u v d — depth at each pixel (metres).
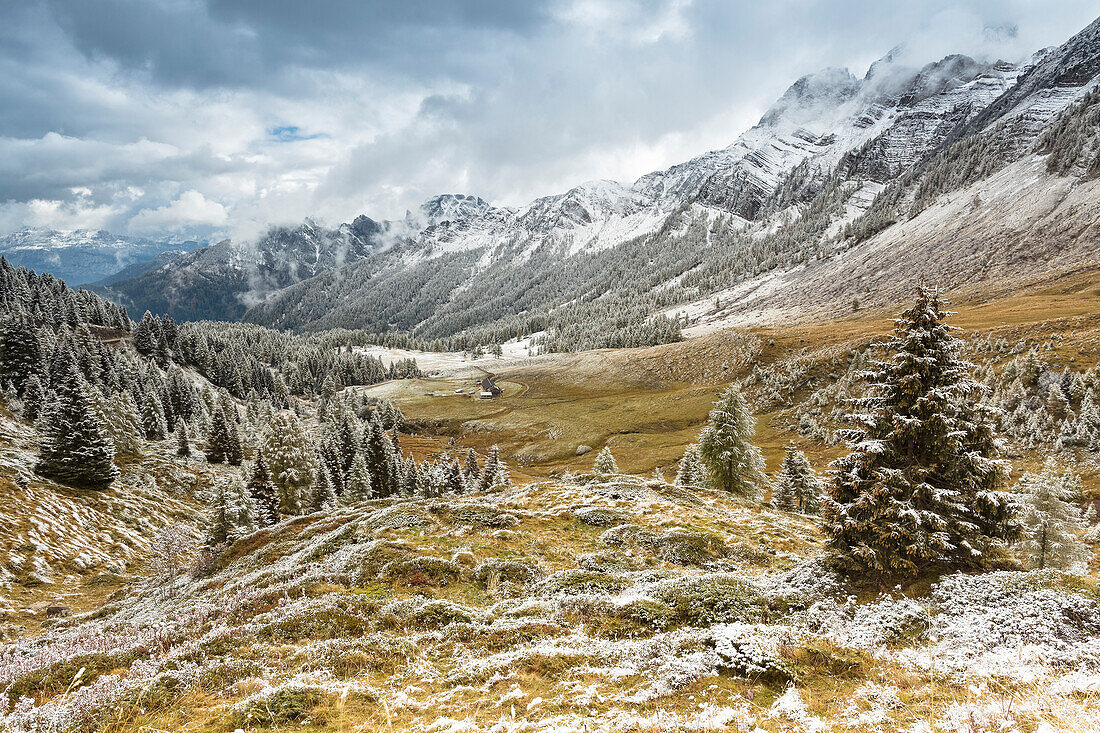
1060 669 9.82
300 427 62.00
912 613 13.45
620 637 14.91
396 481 79.12
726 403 56.12
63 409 56.00
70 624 29.86
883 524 15.82
